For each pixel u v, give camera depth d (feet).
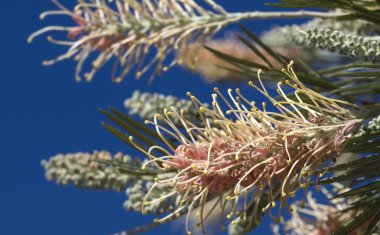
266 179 2.17
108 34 3.36
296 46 3.40
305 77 2.50
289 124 2.16
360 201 2.48
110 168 3.16
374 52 2.33
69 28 3.39
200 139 2.19
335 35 2.34
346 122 2.16
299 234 3.16
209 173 2.16
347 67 2.41
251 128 2.16
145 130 2.61
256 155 2.15
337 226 3.09
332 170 2.22
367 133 2.18
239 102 2.17
